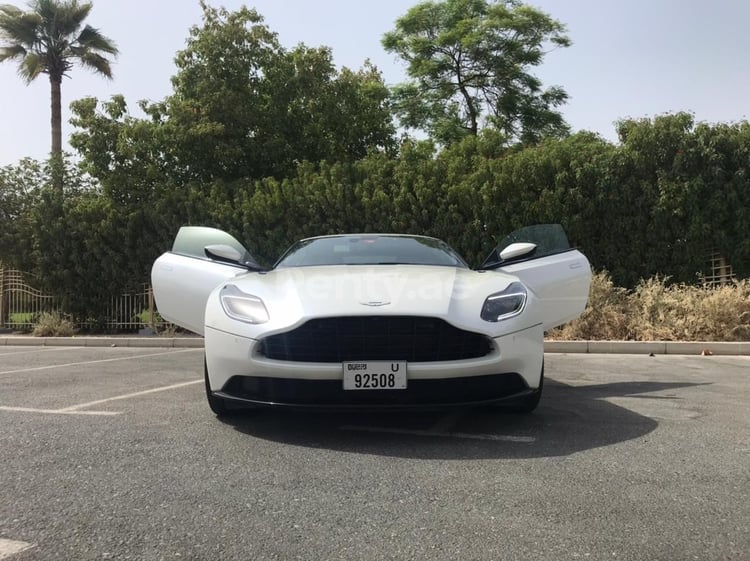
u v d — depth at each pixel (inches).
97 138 549.6
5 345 478.0
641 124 439.5
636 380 249.1
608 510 108.4
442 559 90.9
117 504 111.8
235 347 154.1
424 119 933.2
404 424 169.3
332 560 90.8
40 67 978.7
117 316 529.3
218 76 620.1
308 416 179.2
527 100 925.8
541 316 164.4
